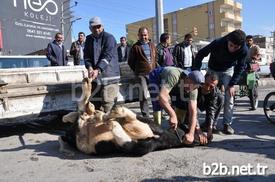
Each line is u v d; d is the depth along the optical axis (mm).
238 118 8375
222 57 6387
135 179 4348
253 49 9406
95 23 6855
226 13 79188
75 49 11477
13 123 8758
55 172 4703
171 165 4812
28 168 4914
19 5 25062
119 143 5172
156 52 8203
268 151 5426
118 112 5180
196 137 5684
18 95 6816
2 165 5109
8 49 24109
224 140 6133
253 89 9609
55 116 8766
